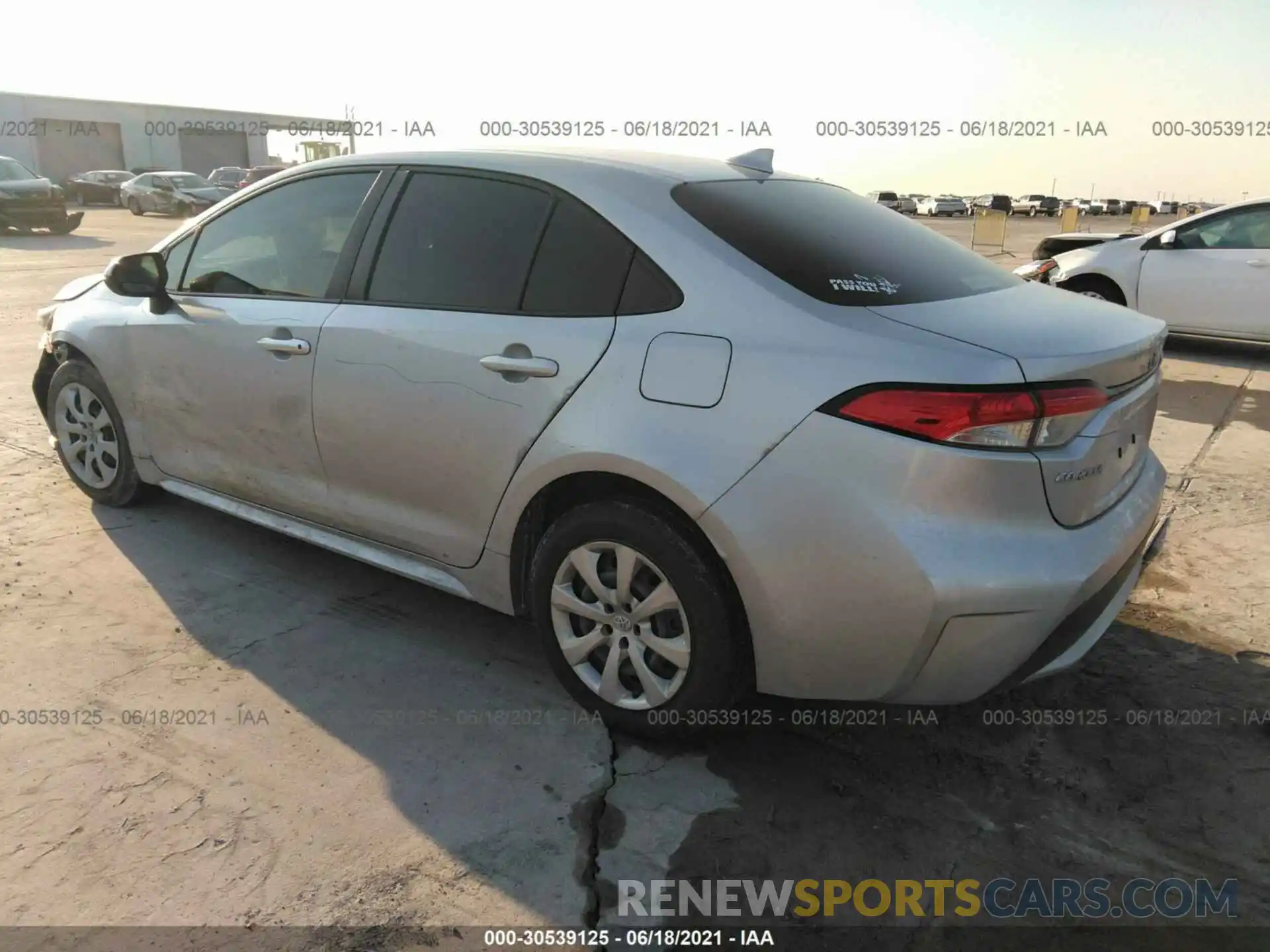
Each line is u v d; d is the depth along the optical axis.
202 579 3.60
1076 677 3.03
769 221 2.65
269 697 2.85
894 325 2.25
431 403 2.80
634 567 2.52
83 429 4.20
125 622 3.27
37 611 3.32
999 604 2.12
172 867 2.17
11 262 14.49
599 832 2.33
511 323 2.67
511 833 2.31
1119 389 2.37
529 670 3.05
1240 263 7.88
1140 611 3.46
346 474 3.12
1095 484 2.30
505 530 2.74
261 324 3.25
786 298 2.33
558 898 2.12
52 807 2.35
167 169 42.66
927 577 2.10
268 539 3.99
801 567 2.23
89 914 2.03
